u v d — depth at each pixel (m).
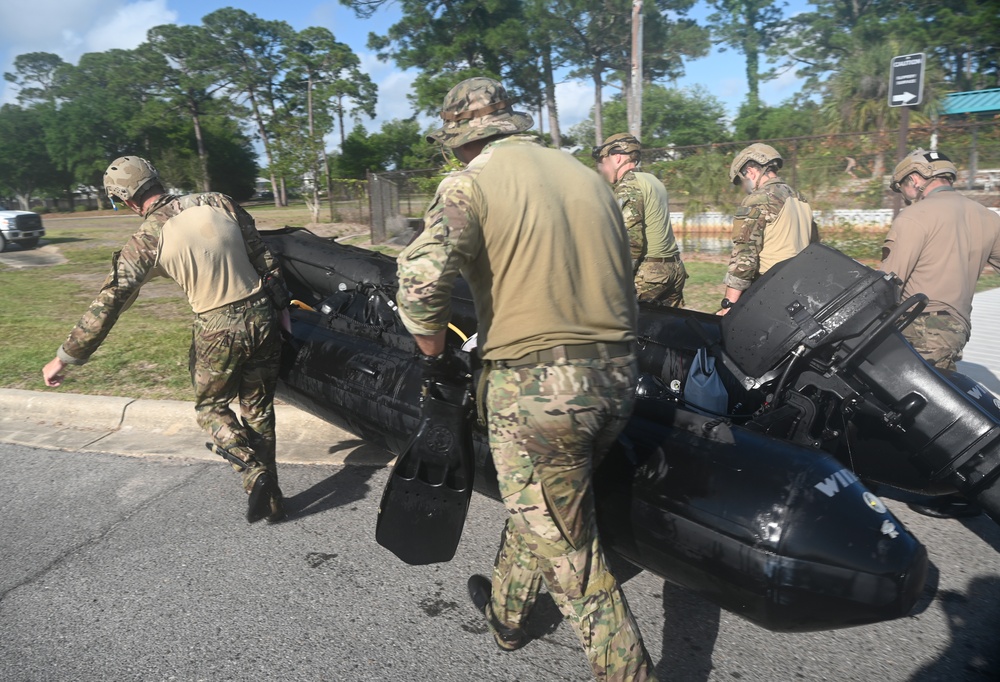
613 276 2.02
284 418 4.61
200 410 3.46
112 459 4.36
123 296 3.20
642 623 2.74
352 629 2.76
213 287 3.25
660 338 3.27
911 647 2.57
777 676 2.46
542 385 1.92
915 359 2.69
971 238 3.30
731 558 2.17
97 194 79.81
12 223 18.02
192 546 3.36
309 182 27.50
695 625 2.72
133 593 3.01
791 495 2.15
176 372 5.62
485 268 1.99
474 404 2.30
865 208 11.74
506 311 1.96
